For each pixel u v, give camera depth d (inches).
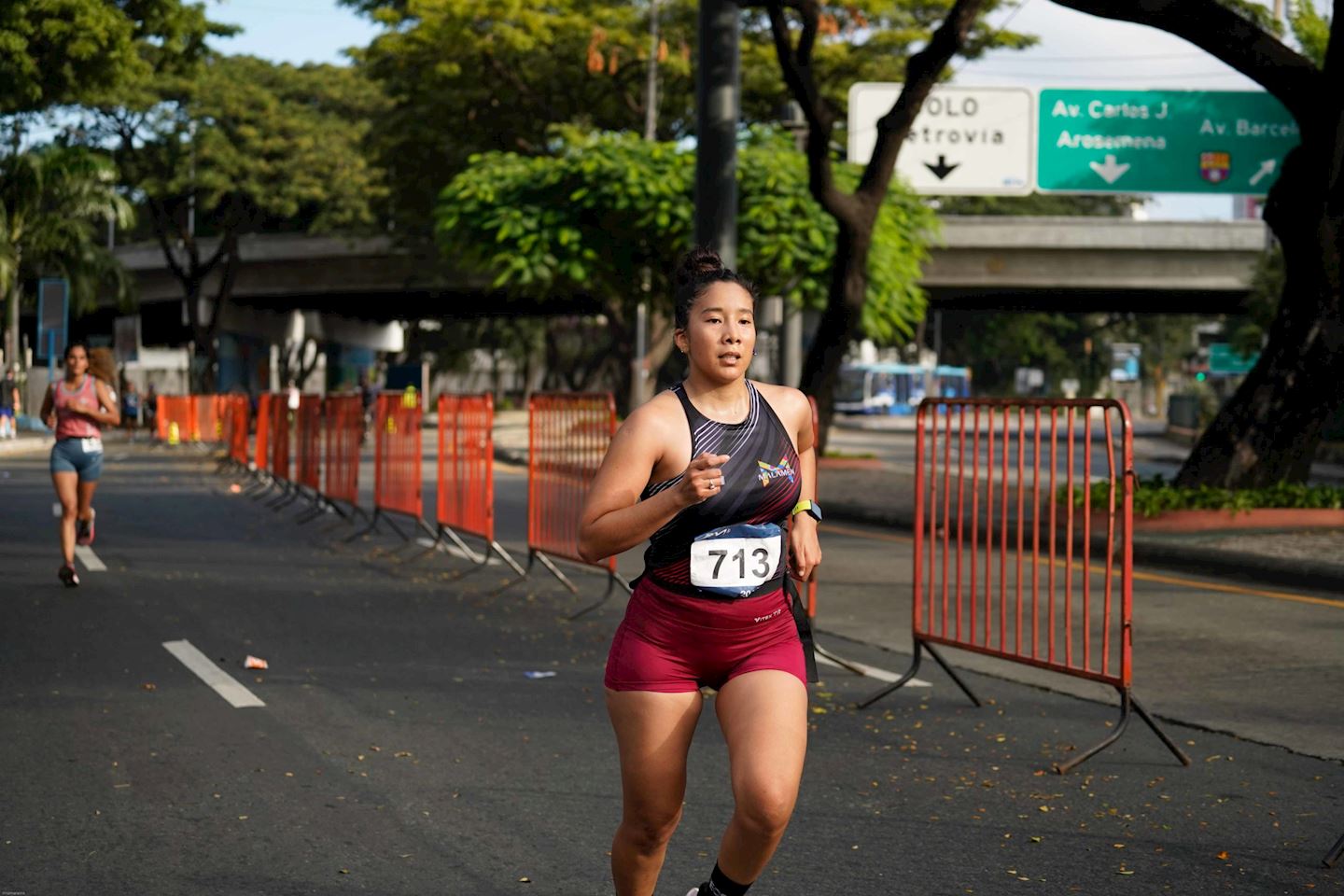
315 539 657.6
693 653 152.2
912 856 212.2
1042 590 502.3
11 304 1782.7
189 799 239.1
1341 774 260.4
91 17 1280.8
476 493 553.6
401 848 214.4
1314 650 383.2
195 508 815.7
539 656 374.6
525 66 1589.6
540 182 1130.0
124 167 2244.1
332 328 3024.1
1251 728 295.9
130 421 2277.3
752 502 151.4
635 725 152.9
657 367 1658.5
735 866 148.6
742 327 151.6
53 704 309.9
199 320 2469.2
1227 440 669.9
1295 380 662.5
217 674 343.9
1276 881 201.8
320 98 2421.3
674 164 1112.2
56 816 229.3
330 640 394.6
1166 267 1884.8
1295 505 641.0
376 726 292.2
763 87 1524.4
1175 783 253.9
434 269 2185.0
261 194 2288.4
